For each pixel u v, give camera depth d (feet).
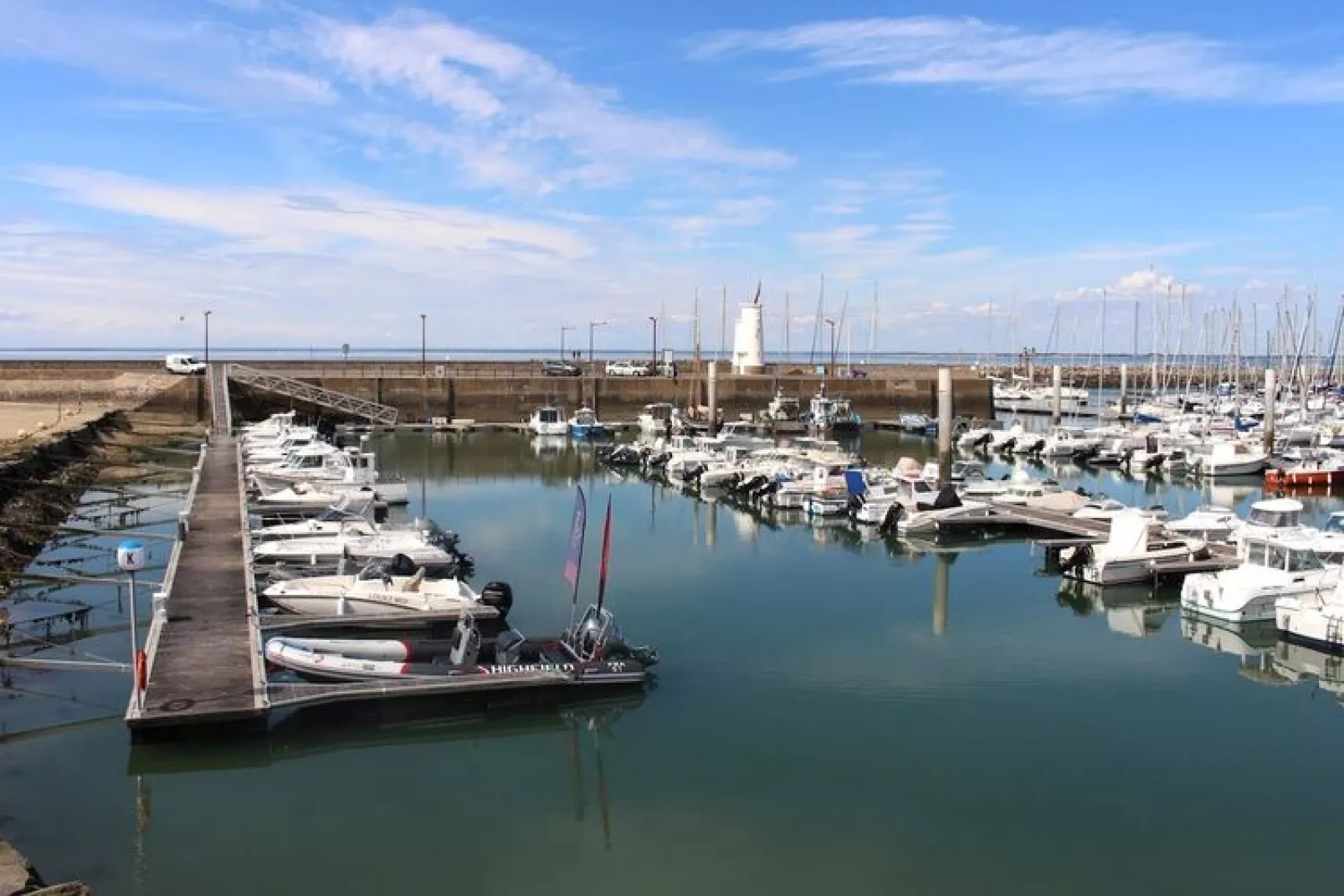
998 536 121.49
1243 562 88.28
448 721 59.21
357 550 89.51
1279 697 65.87
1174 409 274.16
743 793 51.70
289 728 56.18
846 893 42.83
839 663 71.36
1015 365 501.15
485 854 45.70
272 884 42.83
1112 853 46.11
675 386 276.41
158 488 136.15
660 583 95.14
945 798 51.26
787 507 139.13
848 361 343.46
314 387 246.88
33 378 250.57
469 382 263.29
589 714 61.41
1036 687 67.46
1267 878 44.19
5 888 34.09
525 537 117.39
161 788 51.19
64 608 79.36
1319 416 239.50
